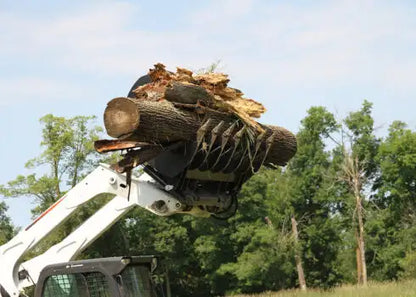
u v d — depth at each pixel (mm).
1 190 44344
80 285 10461
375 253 63500
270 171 64250
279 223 62844
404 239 62281
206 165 11469
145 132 10734
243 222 56719
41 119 45719
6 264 12109
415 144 63656
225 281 57500
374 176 66875
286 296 41156
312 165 65750
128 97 11852
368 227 63250
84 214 32750
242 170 12086
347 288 37688
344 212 64938
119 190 11875
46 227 12164
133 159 11008
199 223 55312
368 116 65625
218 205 11906
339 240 64250
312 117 66375
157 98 11461
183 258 55875
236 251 57500
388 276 62781
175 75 11875
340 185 64500
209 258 56812
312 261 64312
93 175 12047
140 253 53156
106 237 49562
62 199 12156
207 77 11984
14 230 50656
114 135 10789
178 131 11008
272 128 12727
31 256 14734
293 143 13062
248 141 11719
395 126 66000
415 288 32469
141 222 53406
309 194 64500
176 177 11398
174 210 11547
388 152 64375
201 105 11391
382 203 67188
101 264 10398
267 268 55594
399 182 63844
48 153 45094
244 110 11844
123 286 10336
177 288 58719
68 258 12117
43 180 44719
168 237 54438
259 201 56906
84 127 46438
